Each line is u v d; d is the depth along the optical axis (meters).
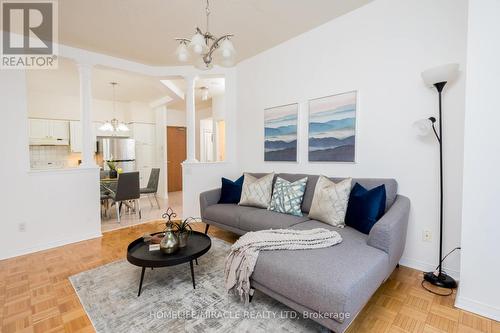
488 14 1.57
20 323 1.61
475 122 1.63
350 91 2.64
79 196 3.20
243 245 1.79
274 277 1.55
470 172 1.65
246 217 2.66
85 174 3.25
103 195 4.43
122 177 4.07
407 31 2.25
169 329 1.54
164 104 6.14
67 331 1.54
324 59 2.87
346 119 2.68
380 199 2.06
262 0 2.38
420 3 2.17
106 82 4.69
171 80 4.54
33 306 1.79
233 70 4.06
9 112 2.73
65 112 5.64
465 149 1.67
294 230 2.04
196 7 2.47
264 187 3.02
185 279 2.16
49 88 5.06
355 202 2.18
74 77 4.36
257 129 3.75
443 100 2.08
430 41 2.13
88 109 3.38
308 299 1.38
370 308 1.72
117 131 6.34
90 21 2.67
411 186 2.28
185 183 4.01
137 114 6.43
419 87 2.20
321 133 2.91
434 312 1.68
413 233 2.28
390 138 2.39
